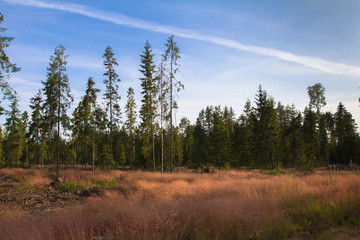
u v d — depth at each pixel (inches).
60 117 1013.8
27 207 417.1
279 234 198.1
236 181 601.3
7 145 1781.5
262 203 284.0
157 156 1840.6
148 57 1239.5
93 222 239.5
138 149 1913.1
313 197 300.7
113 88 1439.5
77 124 1301.7
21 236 194.2
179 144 2150.6
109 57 1429.6
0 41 564.1
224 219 212.7
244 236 191.6
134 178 812.0
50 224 228.2
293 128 1658.5
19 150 2047.2
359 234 195.9
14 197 471.8
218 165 1633.9
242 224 212.8
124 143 2025.1
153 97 1200.8
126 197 421.1
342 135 1951.3
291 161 1659.7
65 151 2085.4
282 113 2391.7
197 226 203.0
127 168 1804.9
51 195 522.9
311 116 1765.5
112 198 404.8
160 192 434.0
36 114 1534.2
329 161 1953.7
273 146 1533.0
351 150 1761.8
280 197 312.3
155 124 1217.4
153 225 201.5
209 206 257.4
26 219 277.7
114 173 960.9
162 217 217.8
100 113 1294.3
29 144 1620.3
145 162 1819.6
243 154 1855.3
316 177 588.1
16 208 372.5
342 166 1253.7
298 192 337.4
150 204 307.1
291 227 209.6
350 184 414.3
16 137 1796.3
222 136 1653.5
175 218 221.3
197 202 305.4
